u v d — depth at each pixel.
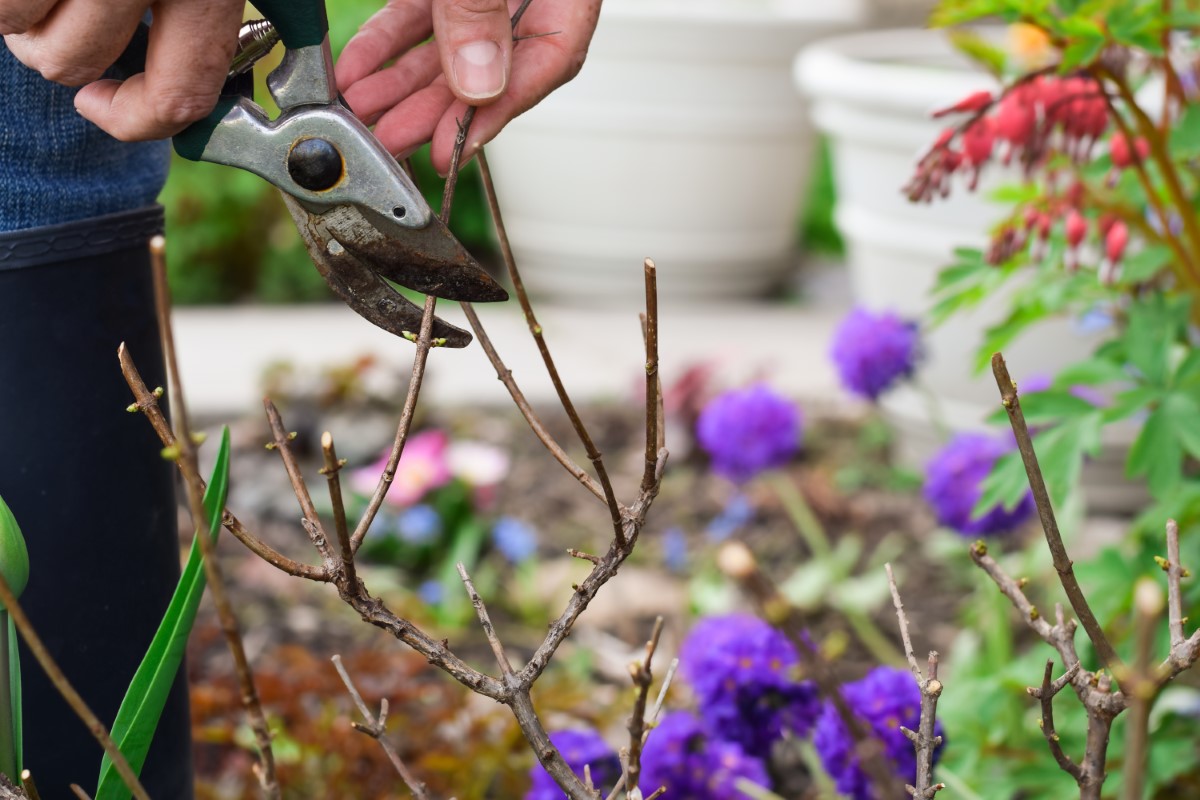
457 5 1.57
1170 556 1.57
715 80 3.45
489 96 1.57
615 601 2.25
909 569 2.32
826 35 3.45
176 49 1.54
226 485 1.54
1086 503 2.38
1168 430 1.81
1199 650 1.54
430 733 1.93
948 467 2.06
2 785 1.56
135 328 1.65
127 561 1.65
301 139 1.56
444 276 1.57
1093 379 1.84
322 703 1.99
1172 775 1.80
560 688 1.99
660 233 3.60
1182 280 1.88
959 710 1.86
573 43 1.61
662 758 1.77
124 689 1.65
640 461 2.57
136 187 1.65
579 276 3.70
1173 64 1.92
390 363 2.78
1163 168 1.84
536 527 2.41
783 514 2.43
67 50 1.54
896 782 1.70
